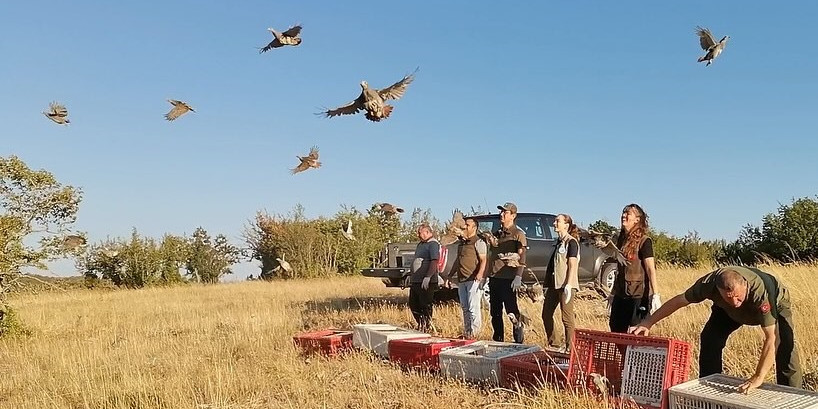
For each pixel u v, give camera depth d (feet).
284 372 23.90
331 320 37.91
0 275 37.35
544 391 18.13
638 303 21.45
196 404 20.49
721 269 16.71
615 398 17.13
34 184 43.98
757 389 15.90
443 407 18.92
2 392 24.49
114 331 37.50
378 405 19.51
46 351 31.09
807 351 22.66
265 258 100.37
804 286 34.47
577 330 18.83
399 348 24.62
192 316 43.50
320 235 97.25
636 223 21.77
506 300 27.30
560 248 25.16
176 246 103.35
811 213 78.07
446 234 35.81
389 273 41.19
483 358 21.30
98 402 21.54
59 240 40.52
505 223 28.14
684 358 16.79
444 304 40.88
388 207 30.89
